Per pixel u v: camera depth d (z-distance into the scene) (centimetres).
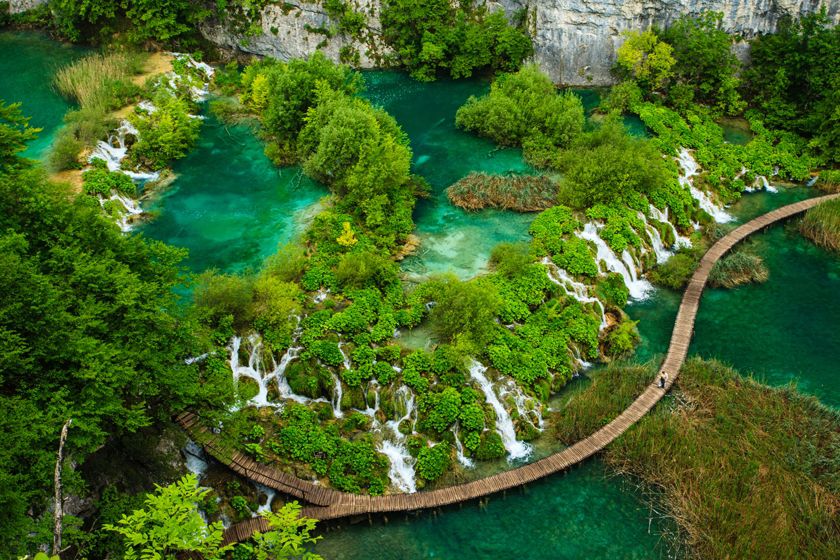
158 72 6838
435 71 7494
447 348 4019
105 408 2772
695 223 5519
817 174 6025
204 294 4009
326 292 4391
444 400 3825
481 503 3572
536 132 6056
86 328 2944
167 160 5888
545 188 5466
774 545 3244
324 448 3662
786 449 3700
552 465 3694
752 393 4031
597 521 3484
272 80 6116
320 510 3450
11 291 2719
